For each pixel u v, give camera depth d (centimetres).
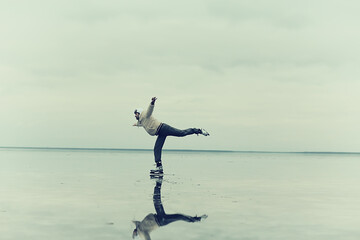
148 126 1233
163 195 730
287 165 2181
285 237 409
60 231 429
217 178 1130
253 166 1970
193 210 566
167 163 2183
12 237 402
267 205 626
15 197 699
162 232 425
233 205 620
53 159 2544
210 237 404
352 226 468
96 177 1119
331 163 2742
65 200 662
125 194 739
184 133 1240
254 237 406
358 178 1217
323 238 407
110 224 466
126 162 2197
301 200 693
